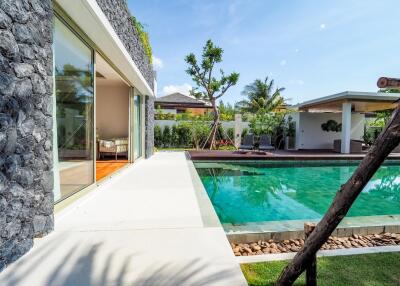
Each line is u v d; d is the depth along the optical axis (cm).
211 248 253
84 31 423
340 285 212
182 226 308
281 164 1128
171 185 529
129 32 633
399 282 217
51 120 285
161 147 1675
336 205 155
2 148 209
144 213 355
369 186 790
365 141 1597
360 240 357
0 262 209
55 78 340
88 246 254
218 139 1703
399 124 130
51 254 238
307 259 172
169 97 2775
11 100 220
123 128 985
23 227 238
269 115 1733
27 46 241
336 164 1158
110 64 605
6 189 215
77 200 412
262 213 528
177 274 209
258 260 252
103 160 896
